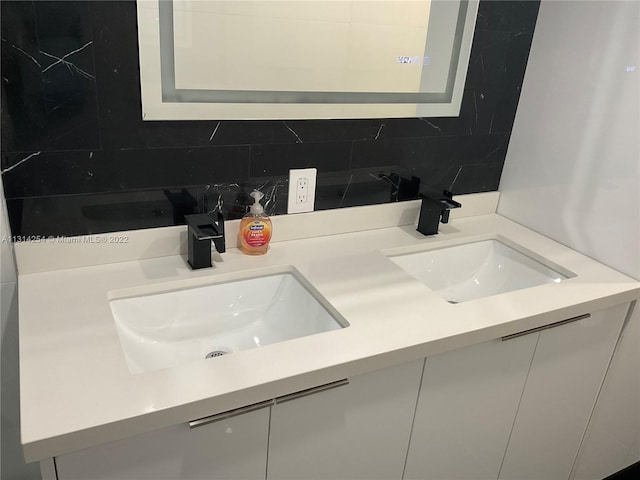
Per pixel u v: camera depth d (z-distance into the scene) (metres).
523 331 1.23
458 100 1.60
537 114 1.66
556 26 1.56
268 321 1.36
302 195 1.49
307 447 1.06
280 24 1.27
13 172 1.14
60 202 1.21
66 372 0.91
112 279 1.23
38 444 0.76
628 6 1.36
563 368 1.42
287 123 1.38
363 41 1.38
